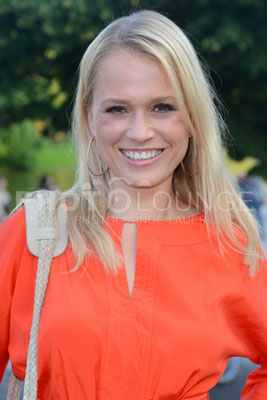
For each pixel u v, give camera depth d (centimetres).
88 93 201
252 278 206
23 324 192
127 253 201
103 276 191
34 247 194
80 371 184
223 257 204
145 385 185
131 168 196
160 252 199
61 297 187
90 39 760
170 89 186
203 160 211
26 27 848
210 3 762
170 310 191
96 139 199
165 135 191
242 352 207
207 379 198
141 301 190
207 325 192
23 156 3559
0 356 206
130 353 184
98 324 184
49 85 923
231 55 790
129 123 189
